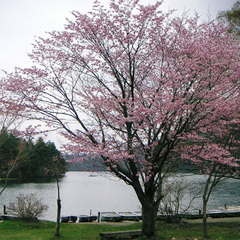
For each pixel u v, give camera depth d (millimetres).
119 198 36844
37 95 10781
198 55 9805
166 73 9852
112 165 10211
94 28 10359
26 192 40406
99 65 10977
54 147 51094
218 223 14758
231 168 10961
